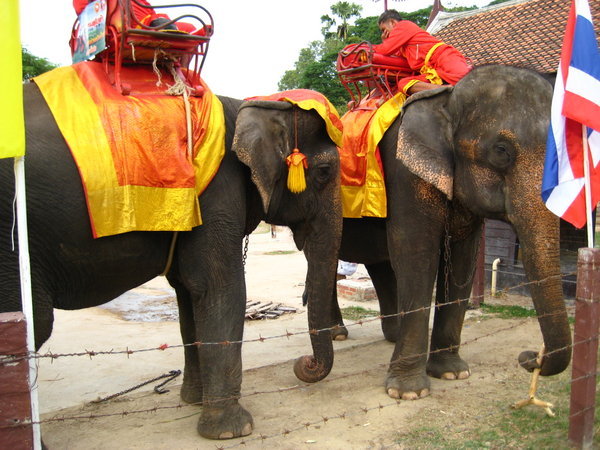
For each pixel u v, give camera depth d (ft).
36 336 10.39
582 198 10.62
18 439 7.13
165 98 11.17
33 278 10.05
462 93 13.43
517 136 12.25
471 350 18.08
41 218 9.85
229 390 11.86
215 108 11.62
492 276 26.17
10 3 7.22
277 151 12.46
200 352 11.94
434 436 11.87
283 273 36.94
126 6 10.58
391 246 14.96
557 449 10.84
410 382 14.16
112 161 10.14
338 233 14.29
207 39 11.34
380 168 15.07
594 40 10.40
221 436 11.75
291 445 11.60
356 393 14.57
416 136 13.74
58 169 9.90
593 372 10.52
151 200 10.50
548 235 11.77
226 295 11.74
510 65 13.23
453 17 36.32
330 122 13.21
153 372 16.49
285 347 19.02
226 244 11.67
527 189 12.03
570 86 10.24
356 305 25.75
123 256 10.78
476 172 13.21
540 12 32.19
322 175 13.75
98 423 12.82
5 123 7.30
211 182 11.53
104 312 25.31
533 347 18.29
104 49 10.93
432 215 14.10
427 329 14.46
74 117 10.25
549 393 14.01
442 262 15.70
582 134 10.60
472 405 13.56
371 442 11.71
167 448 11.51
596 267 10.22
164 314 25.03
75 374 16.39
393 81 17.04
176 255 11.82
